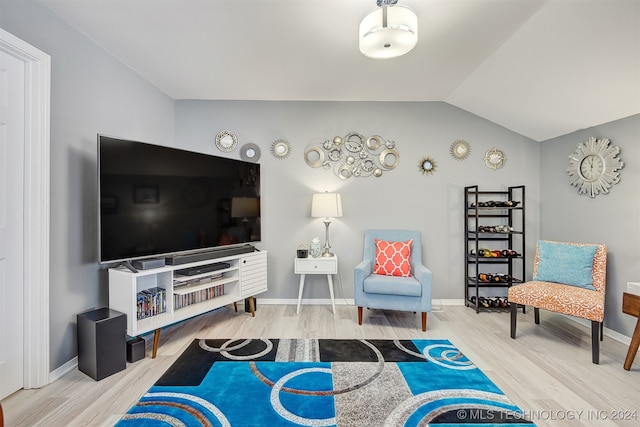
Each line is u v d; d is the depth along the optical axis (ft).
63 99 6.97
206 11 6.66
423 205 12.03
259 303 12.03
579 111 9.16
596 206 9.47
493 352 7.90
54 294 6.73
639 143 8.21
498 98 10.36
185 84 10.53
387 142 12.05
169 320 7.97
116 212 7.47
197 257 8.87
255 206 11.49
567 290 8.22
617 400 5.86
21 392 6.14
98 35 7.61
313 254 11.09
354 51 8.30
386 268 10.53
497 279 11.06
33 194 6.21
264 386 6.34
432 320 10.28
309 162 12.04
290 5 6.44
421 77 9.87
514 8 6.43
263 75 9.82
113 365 6.84
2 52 5.81
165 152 8.63
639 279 8.21
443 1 6.25
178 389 6.24
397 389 6.24
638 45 6.36
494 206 11.08
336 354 7.78
